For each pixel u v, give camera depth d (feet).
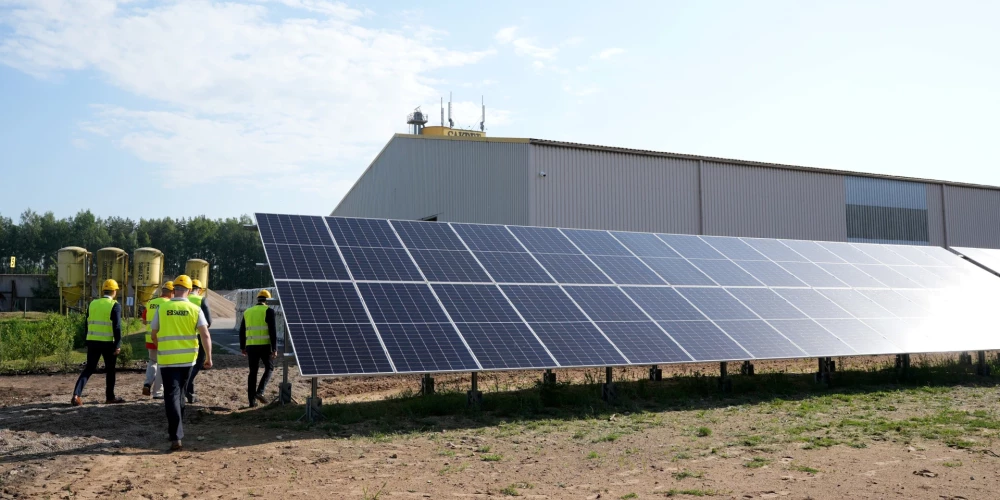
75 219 422.00
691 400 44.06
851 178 110.42
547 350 39.09
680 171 94.58
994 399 44.52
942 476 25.72
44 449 29.35
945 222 119.24
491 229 52.01
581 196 86.94
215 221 445.78
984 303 61.62
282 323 81.41
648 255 54.70
